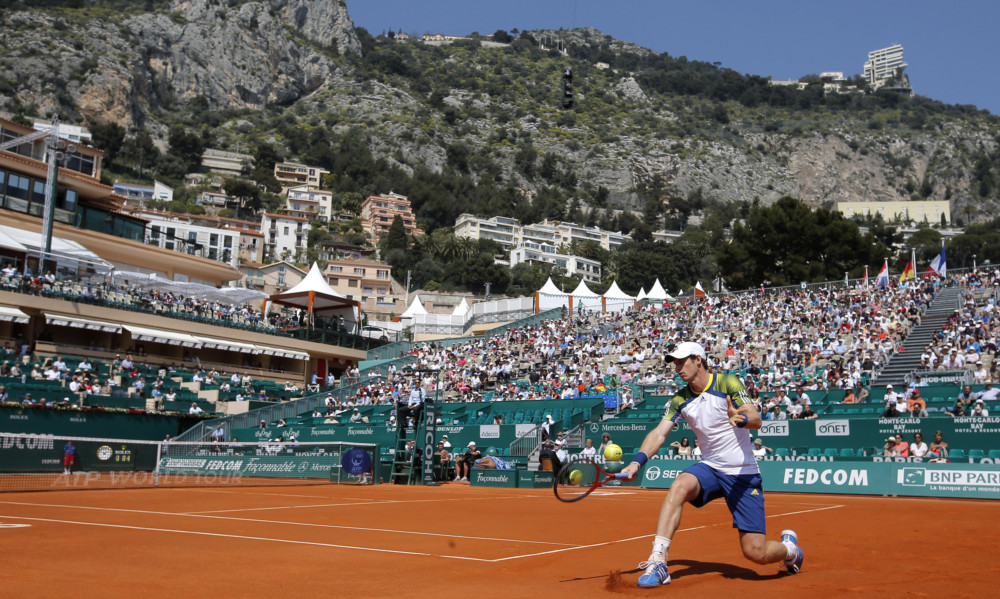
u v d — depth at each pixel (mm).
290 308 67812
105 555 7879
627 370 44125
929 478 19672
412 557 8078
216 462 29625
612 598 5680
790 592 5809
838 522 12133
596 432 32500
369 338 61750
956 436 24719
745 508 6230
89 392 39062
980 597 5578
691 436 29438
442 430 35781
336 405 44906
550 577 6750
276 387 50906
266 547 8812
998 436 23938
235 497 18078
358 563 7621
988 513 13750
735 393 6129
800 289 53094
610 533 10688
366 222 195500
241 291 57438
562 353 50219
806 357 38625
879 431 26188
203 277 62438
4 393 35188
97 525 10961
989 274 47188
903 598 5559
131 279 53219
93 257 48438
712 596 5648
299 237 172750
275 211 185000
